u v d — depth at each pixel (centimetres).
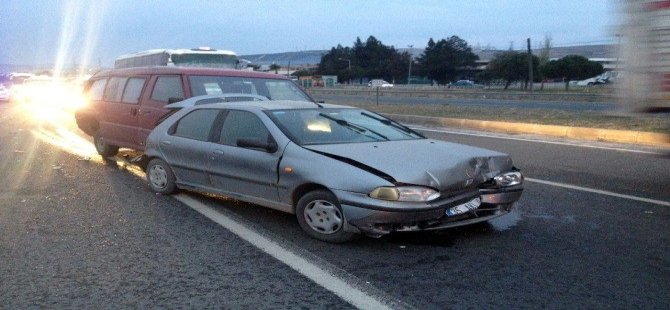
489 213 549
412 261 484
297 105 646
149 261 482
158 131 720
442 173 500
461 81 7981
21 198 713
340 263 478
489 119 1830
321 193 521
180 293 416
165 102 898
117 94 1000
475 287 428
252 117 611
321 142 570
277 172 553
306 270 461
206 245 526
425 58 8638
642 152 1138
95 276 448
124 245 525
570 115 1883
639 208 675
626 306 396
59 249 513
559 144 1288
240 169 595
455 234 562
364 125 629
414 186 482
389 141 588
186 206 668
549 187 799
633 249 519
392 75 9438
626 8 639
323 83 7119
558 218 627
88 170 913
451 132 1600
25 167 943
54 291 419
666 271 463
